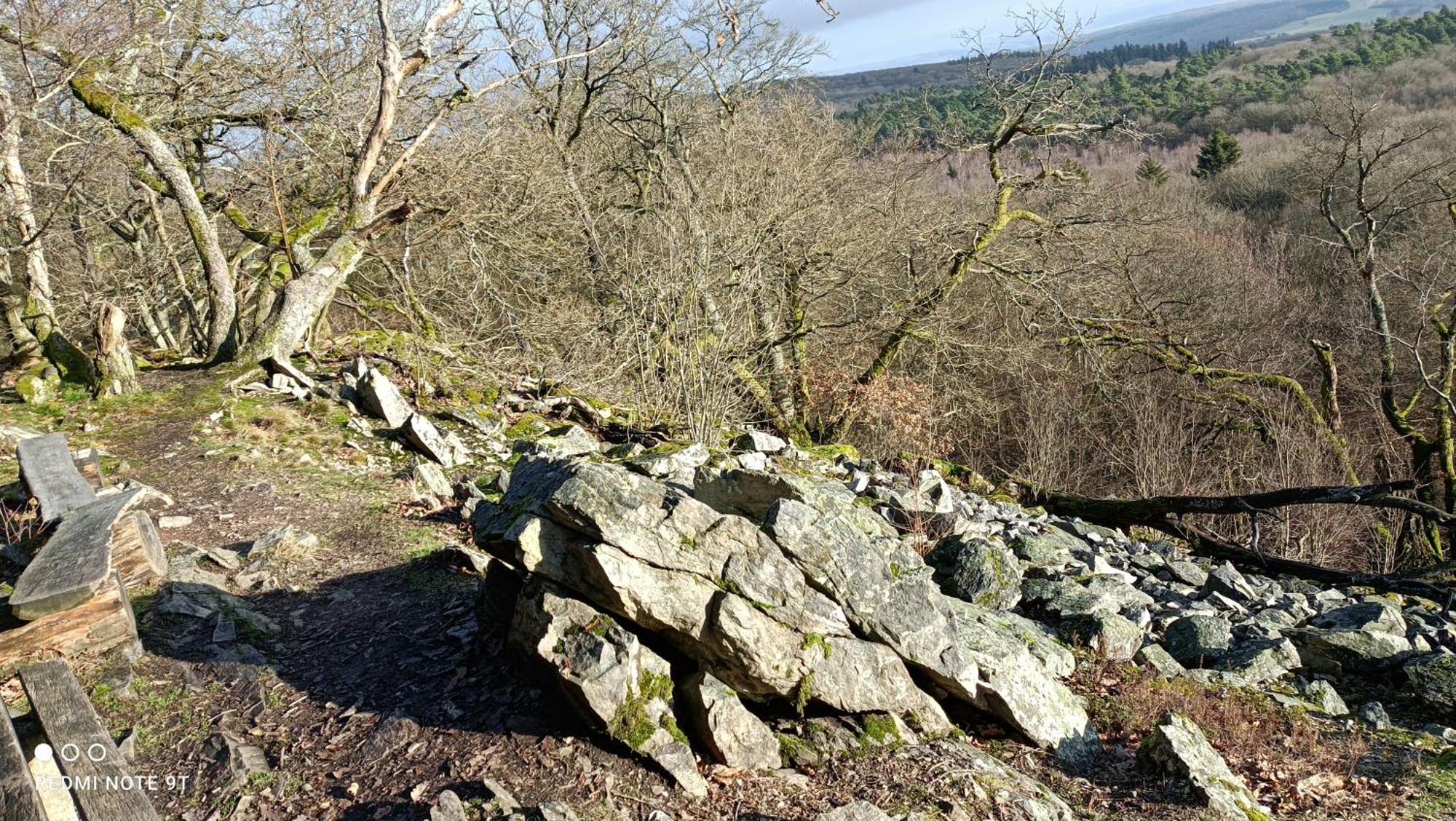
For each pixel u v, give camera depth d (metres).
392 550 6.46
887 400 14.45
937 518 7.92
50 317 10.31
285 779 3.92
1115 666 5.98
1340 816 4.56
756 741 4.26
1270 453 15.33
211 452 8.23
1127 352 18.86
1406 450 18.59
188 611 5.20
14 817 2.91
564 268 16.70
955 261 15.96
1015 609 6.64
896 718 4.57
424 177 13.93
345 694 4.59
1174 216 21.52
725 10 12.43
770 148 15.49
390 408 9.48
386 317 16.06
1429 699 5.97
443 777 3.91
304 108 12.92
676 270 11.96
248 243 13.48
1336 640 6.50
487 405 11.10
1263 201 31.81
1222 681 6.11
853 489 8.98
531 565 4.43
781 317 16.45
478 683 4.60
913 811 3.94
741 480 5.44
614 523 4.36
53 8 10.11
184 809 3.73
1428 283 19.48
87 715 3.67
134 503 5.88
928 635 4.82
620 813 3.73
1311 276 24.91
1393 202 21.81
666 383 11.70
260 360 10.62
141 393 9.71
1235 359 19.47
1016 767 4.68
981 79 16.67
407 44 13.47
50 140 12.35
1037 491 11.95
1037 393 17.36
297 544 6.26
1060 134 16.86
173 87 12.36
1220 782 4.58
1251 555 10.23
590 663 4.16
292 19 12.83
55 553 4.61
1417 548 14.50
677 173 16.08
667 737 4.10
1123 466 16.33
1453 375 17.95
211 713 4.39
